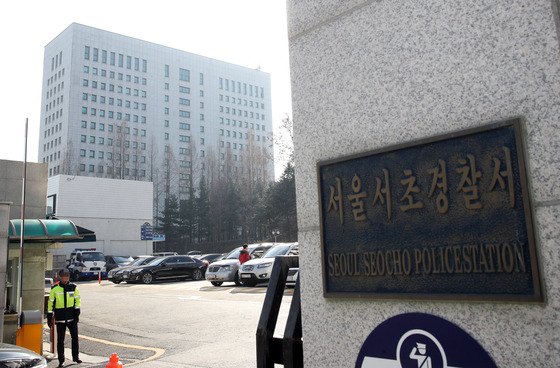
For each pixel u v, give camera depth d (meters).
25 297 9.72
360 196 2.19
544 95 1.66
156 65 113.69
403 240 2.00
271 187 60.66
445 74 1.96
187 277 24.88
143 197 44.00
